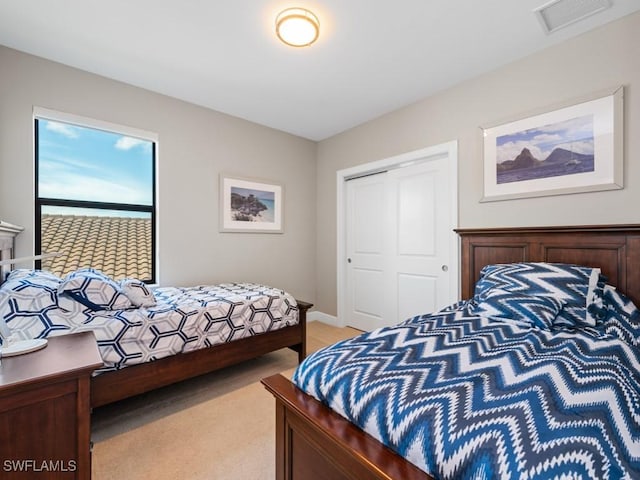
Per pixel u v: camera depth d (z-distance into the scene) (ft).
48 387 3.05
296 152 12.78
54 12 5.86
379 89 8.91
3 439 2.85
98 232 8.60
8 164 6.99
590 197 6.49
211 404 6.44
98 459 4.79
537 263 6.18
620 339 4.21
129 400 6.59
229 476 4.49
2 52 6.93
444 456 2.21
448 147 8.85
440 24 6.22
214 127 10.36
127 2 5.62
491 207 8.00
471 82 8.36
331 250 12.85
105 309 5.63
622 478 1.89
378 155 10.89
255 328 7.39
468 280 7.97
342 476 2.78
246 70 7.91
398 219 10.46
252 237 11.41
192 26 6.27
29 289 4.98
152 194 9.43
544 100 7.07
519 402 2.44
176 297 7.54
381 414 2.68
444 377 2.97
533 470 1.89
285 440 3.54
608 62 6.23
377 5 5.68
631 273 5.61
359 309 11.93
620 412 2.46
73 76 7.78
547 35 6.59
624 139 6.06
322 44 6.86
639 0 5.59
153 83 8.59
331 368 3.43
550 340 4.05
